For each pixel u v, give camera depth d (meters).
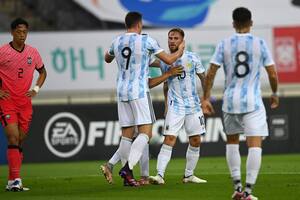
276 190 30.92
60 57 60.47
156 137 53.94
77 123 54.09
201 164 47.66
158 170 34.25
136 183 33.56
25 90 34.31
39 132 53.62
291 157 52.41
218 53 27.39
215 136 54.66
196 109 34.78
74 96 60.69
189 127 34.78
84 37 60.62
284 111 55.75
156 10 65.38
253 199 26.97
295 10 66.12
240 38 27.25
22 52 34.06
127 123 33.25
